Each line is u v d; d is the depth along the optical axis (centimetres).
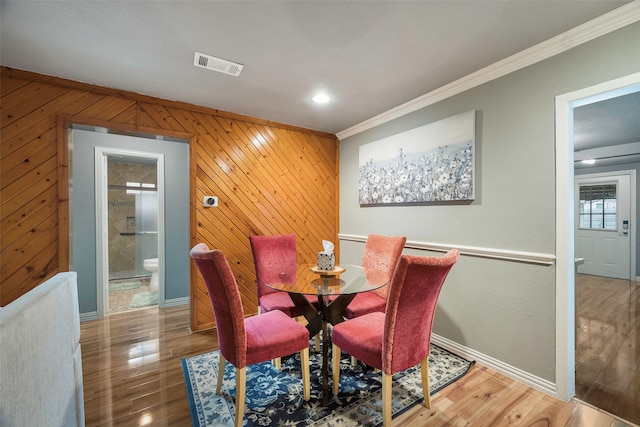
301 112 307
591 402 175
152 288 448
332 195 388
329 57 199
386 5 148
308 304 209
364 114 313
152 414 164
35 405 76
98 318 317
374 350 157
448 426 155
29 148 219
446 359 229
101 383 195
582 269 571
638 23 151
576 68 173
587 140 398
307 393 176
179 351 241
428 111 266
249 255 319
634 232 511
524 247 198
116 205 533
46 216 224
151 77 227
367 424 156
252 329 176
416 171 273
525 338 196
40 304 81
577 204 580
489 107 218
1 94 210
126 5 147
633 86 153
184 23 163
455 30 170
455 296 240
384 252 256
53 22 160
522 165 199
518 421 159
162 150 359
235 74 222
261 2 146
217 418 160
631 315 324
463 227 236
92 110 240
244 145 316
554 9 151
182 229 371
